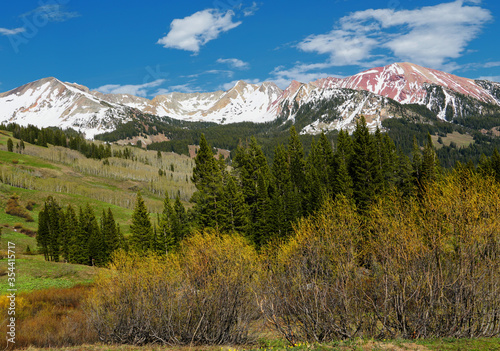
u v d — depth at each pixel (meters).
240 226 48.12
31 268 44.34
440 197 15.20
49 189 160.88
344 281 14.14
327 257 14.89
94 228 78.06
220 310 16.61
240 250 17.88
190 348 15.57
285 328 14.58
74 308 26.86
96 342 18.11
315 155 80.44
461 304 13.43
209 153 50.88
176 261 17.64
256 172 61.84
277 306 14.64
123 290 18.23
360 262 15.27
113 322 18.08
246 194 58.28
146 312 17.50
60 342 17.95
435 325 13.66
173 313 17.19
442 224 14.22
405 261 14.03
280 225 47.38
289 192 55.88
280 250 16.44
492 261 13.52
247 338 16.89
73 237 79.75
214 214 47.66
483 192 14.85
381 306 14.05
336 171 66.50
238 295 16.86
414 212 15.13
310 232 15.56
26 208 127.38
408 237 14.30
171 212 60.19
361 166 54.28
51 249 80.50
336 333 14.01
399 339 12.75
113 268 18.61
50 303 28.05
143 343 17.42
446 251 14.19
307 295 14.39
